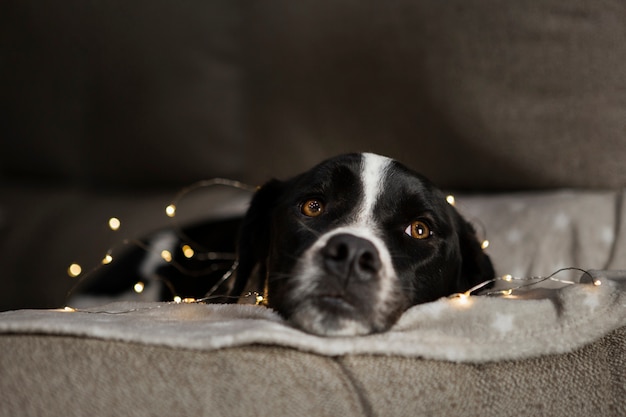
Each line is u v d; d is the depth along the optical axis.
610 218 2.27
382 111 2.96
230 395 1.15
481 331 1.33
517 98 2.62
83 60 3.62
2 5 3.71
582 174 2.53
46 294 3.17
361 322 1.44
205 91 3.48
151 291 2.89
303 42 3.16
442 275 1.84
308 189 1.83
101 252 3.24
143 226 3.33
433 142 2.85
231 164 3.51
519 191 2.74
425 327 1.38
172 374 1.16
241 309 1.50
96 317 1.34
